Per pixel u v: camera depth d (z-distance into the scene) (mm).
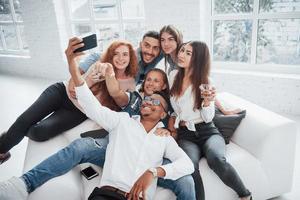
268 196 1740
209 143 1618
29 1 4246
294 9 2846
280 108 2996
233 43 3268
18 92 4090
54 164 1455
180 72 1738
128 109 1802
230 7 3156
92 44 1503
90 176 1569
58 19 4195
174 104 1757
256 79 3020
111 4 4016
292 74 2941
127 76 1943
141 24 3930
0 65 5129
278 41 3016
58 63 4469
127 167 1450
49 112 1998
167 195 1443
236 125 1768
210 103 1650
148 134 1555
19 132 1915
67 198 1398
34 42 4539
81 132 1881
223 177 1496
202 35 3287
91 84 1814
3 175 2174
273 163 1680
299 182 1970
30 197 1367
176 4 3219
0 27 5074
